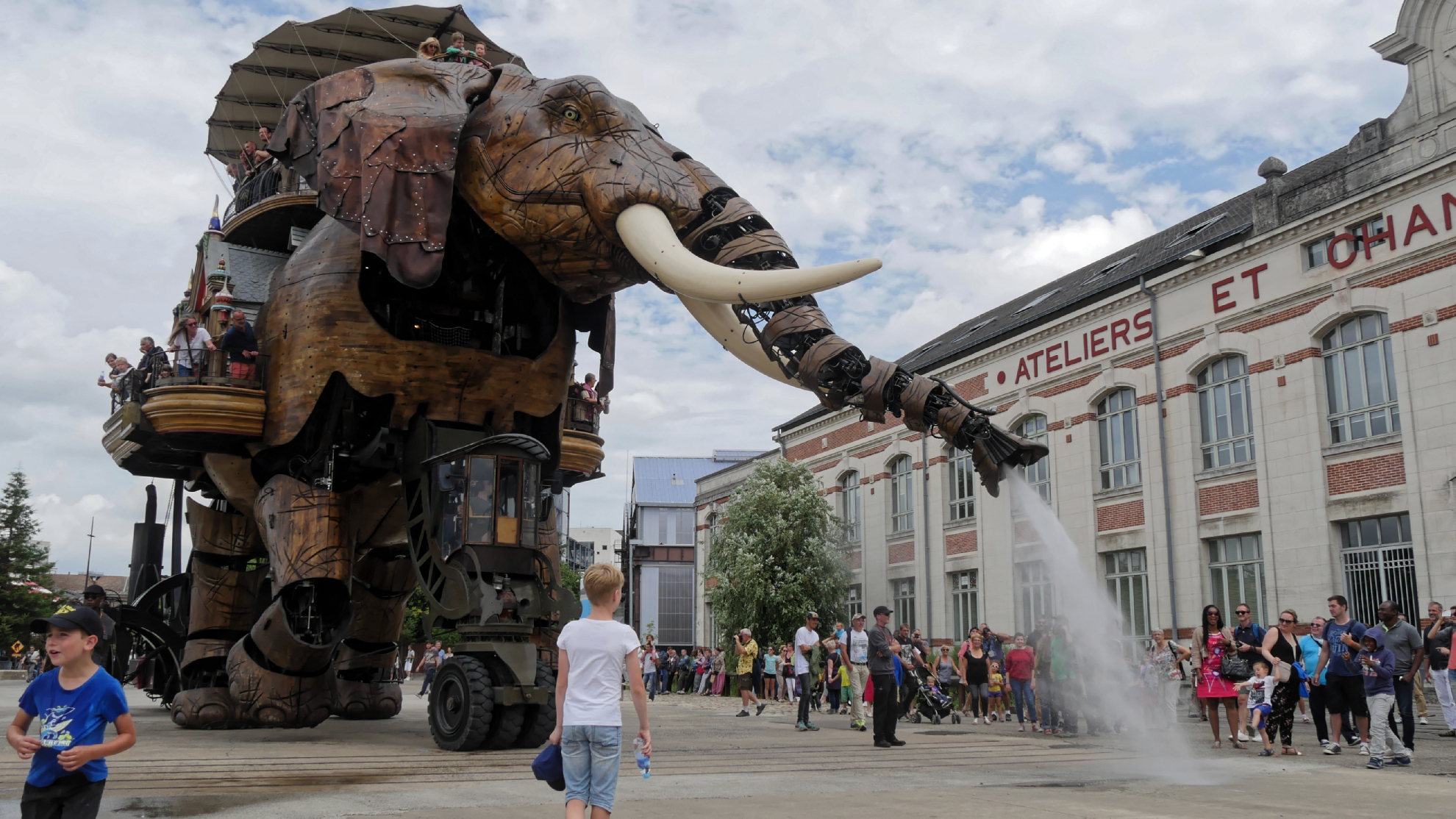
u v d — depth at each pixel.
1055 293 31.59
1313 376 20.05
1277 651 11.34
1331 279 19.78
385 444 11.42
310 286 11.54
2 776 7.88
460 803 6.64
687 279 9.52
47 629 3.93
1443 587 17.48
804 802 6.89
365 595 14.25
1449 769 9.44
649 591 57.81
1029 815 6.32
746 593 31.59
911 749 11.51
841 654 15.10
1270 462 20.72
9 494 64.38
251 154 16.42
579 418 14.59
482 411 11.68
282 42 18.66
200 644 14.08
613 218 10.20
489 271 11.84
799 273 8.97
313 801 6.67
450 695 10.35
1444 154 17.92
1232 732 11.85
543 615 10.89
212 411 11.67
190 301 15.80
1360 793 7.64
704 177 10.44
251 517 14.30
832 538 32.72
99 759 3.92
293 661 11.95
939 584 30.39
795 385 10.10
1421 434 18.05
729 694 31.52
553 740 4.53
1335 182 19.86
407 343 11.27
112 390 14.02
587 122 10.60
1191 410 22.64
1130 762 10.00
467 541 10.59
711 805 6.72
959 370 30.12
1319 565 19.56
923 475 31.45
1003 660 17.83
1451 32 18.06
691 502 59.28
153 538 17.62
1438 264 18.00
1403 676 10.73
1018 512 27.27
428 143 10.43
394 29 18.39
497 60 18.62
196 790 7.29
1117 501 24.30
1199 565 22.03
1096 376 25.12
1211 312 22.20
